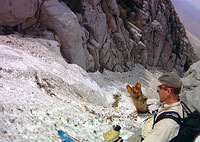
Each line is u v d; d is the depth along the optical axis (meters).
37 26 12.43
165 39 31.62
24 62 7.88
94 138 5.51
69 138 3.01
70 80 9.01
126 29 23.80
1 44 8.73
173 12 35.47
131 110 9.57
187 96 6.03
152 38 28.39
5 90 5.55
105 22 18.53
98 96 10.14
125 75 19.83
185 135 2.14
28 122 4.73
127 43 22.02
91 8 17.12
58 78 8.27
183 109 2.33
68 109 6.33
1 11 10.32
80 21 15.55
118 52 20.47
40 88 6.91
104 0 19.31
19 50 9.02
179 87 2.33
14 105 5.03
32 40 10.84
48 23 12.38
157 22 28.66
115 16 20.25
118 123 7.12
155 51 28.98
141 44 24.86
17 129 4.34
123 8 25.52
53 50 11.16
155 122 2.26
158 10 30.39
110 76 17.59
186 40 37.16
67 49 12.70
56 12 12.42
